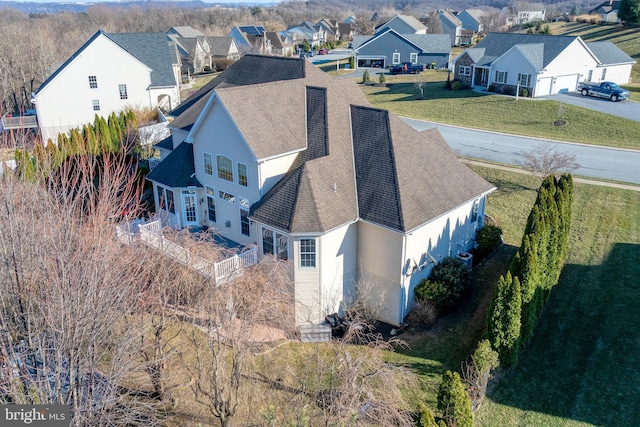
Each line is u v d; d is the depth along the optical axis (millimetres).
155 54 55344
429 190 23000
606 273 24125
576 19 100750
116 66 50656
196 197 27734
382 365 15953
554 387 18234
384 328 22562
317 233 20938
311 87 26828
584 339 20281
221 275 20406
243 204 25266
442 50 75875
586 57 55812
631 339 19938
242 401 17391
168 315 19078
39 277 14531
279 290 19250
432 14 126812
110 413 14055
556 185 24203
